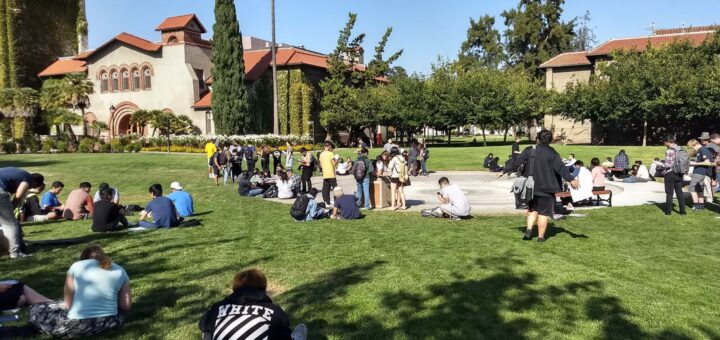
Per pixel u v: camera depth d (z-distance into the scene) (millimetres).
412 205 14695
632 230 10094
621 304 5816
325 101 53500
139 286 6691
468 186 19578
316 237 9883
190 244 9281
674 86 40656
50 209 12641
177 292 6445
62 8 63750
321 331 5164
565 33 74062
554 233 9812
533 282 6633
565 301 5918
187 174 25156
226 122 46812
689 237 9391
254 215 13016
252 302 3900
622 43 52562
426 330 5148
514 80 54125
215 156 21172
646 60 44469
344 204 12164
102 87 53062
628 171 21344
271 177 19391
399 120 53406
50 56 62031
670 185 11805
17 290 5480
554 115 51656
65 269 7527
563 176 8766
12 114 49031
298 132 53969
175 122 47500
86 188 12914
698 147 12523
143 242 9477
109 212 10742
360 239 9602
